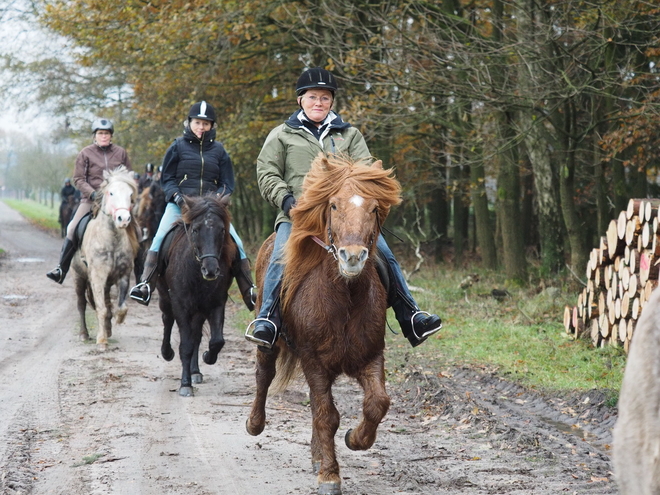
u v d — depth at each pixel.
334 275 4.96
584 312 11.99
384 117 16.81
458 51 14.97
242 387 9.36
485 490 5.50
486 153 17.20
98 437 6.92
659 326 2.67
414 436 7.12
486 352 11.12
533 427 7.32
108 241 11.68
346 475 5.94
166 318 10.16
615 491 5.41
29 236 43.69
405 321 5.83
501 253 29.97
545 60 14.70
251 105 22.95
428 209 32.91
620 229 10.64
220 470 6.01
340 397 8.70
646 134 16.20
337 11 18.09
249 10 18.56
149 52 20.38
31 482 5.63
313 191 5.07
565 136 17.19
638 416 2.68
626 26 13.90
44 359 10.84
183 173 9.43
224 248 8.92
